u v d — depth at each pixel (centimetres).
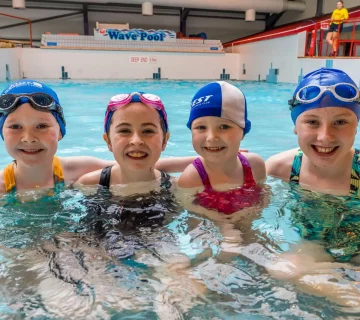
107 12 1563
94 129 403
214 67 1284
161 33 1342
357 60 783
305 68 958
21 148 183
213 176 205
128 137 187
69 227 156
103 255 133
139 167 191
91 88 843
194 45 1353
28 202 185
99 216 166
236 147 196
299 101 187
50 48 1141
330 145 178
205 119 192
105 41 1281
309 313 103
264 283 117
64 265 127
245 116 204
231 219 166
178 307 106
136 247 139
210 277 120
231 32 1712
